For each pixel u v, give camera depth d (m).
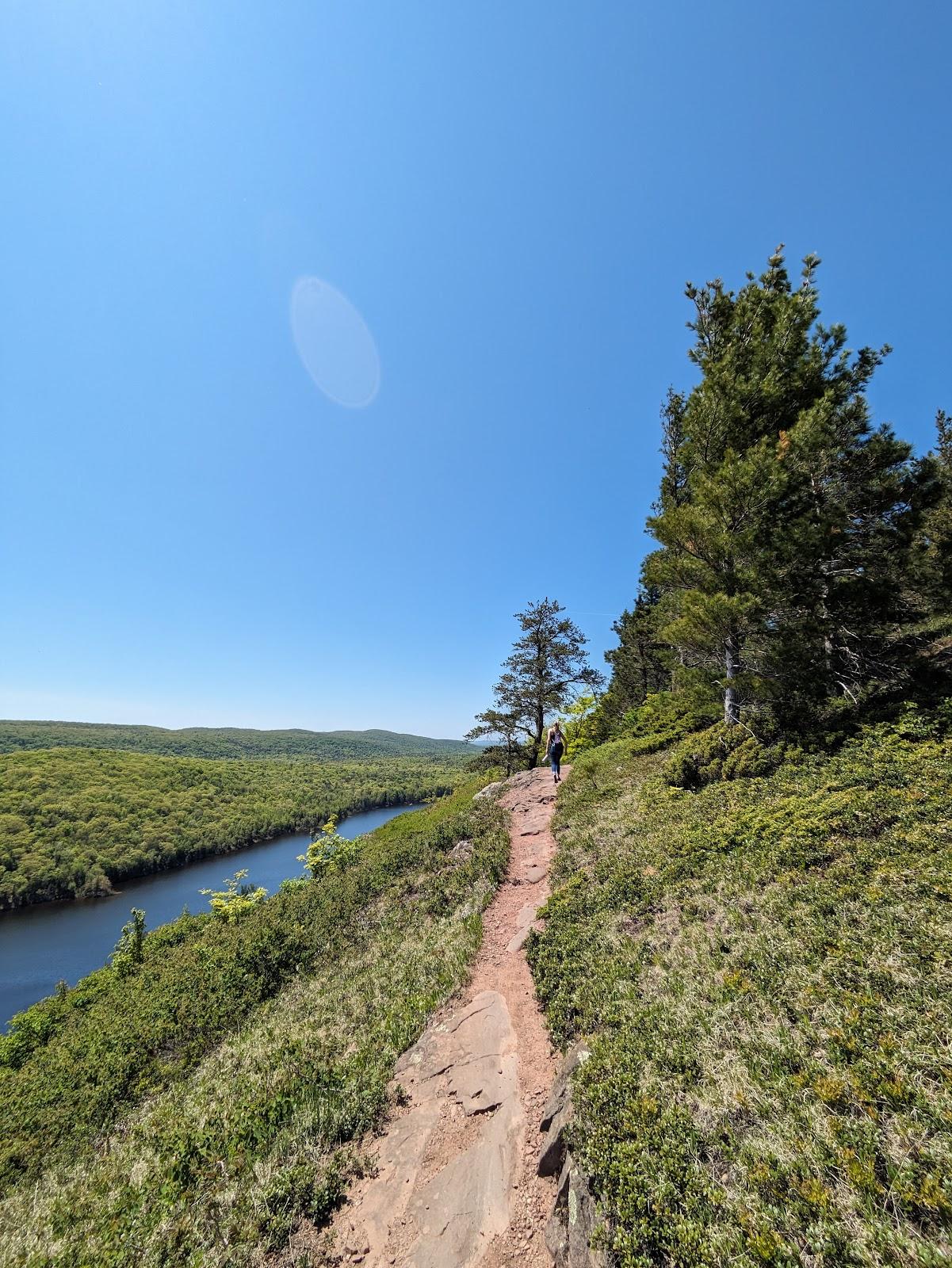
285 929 12.80
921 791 7.86
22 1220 5.85
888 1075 3.90
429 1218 4.25
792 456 12.09
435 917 11.45
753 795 10.30
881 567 12.97
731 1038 4.88
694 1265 3.11
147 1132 6.68
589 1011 6.02
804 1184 3.33
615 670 34.88
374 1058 6.67
